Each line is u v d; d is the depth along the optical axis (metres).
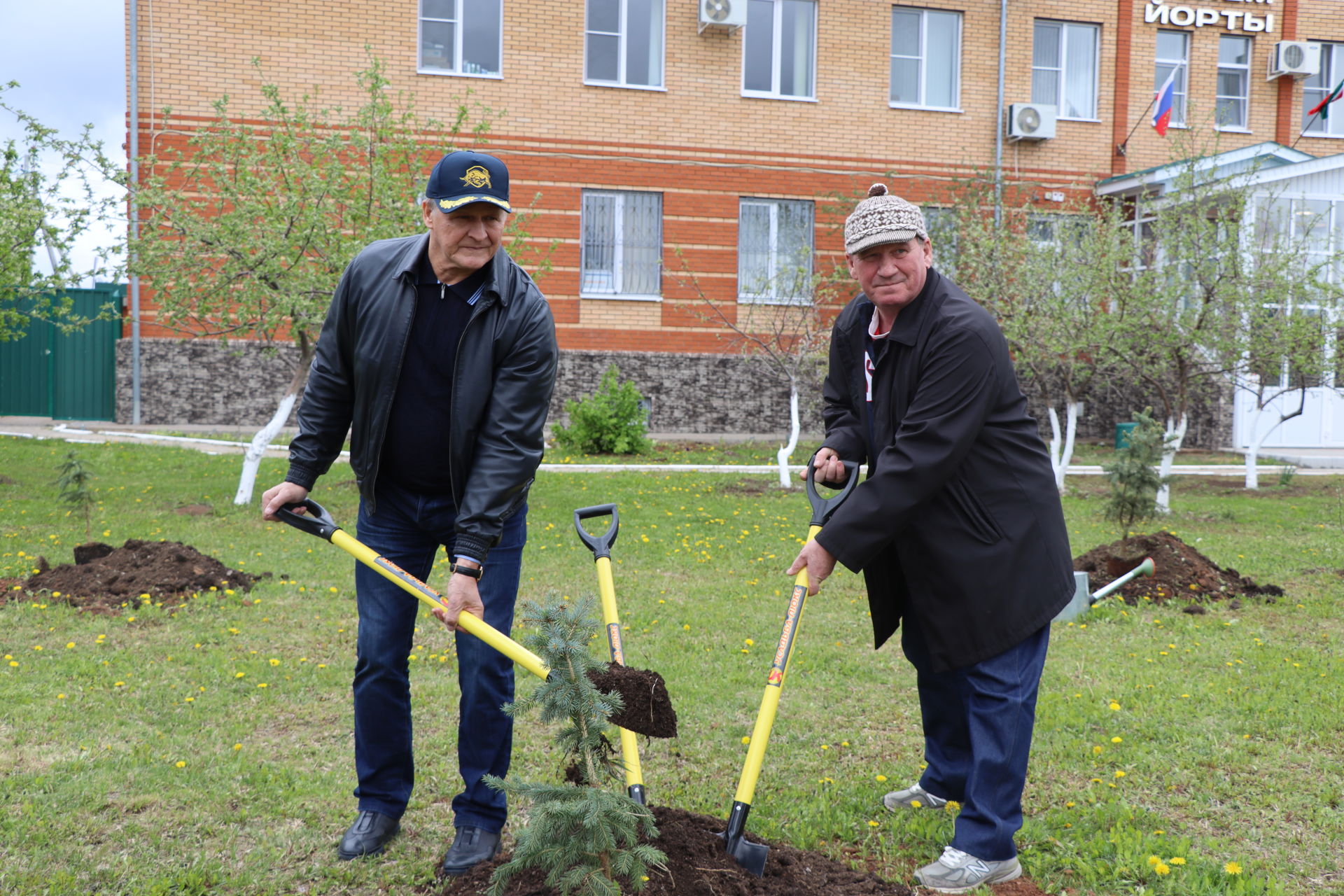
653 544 8.25
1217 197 11.29
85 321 10.67
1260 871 2.98
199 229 8.66
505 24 15.60
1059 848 3.11
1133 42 17.78
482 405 2.92
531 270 11.67
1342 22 18.44
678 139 16.33
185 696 4.38
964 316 2.95
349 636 5.32
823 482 3.39
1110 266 11.12
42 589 5.98
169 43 14.40
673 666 4.98
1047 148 17.58
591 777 2.40
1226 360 10.89
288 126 9.33
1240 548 8.65
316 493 10.29
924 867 2.94
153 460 11.98
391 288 2.93
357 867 2.95
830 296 16.55
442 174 2.77
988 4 17.25
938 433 2.89
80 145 8.93
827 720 4.30
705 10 15.97
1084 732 4.15
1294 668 5.02
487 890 2.57
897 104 17.08
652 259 16.52
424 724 4.10
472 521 2.82
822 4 16.69
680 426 16.59
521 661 2.65
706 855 2.70
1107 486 12.65
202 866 2.92
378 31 15.10
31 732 3.89
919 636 3.25
